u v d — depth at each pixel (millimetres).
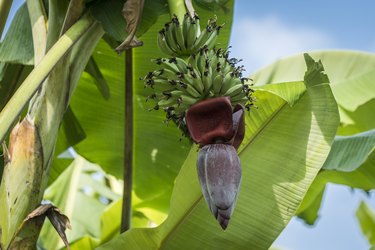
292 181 2879
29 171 2572
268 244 2877
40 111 2631
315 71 2832
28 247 2527
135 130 3805
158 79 2357
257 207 2893
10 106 2334
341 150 3199
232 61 2375
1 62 3342
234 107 2279
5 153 2598
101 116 3785
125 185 3246
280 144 2912
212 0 2967
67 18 2656
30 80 2375
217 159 2182
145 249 2916
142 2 2504
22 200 2549
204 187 2188
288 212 2873
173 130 3773
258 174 2908
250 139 2934
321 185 3557
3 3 2922
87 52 2793
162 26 3494
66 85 2701
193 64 2344
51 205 2557
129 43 2496
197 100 2303
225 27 3494
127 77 3432
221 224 2135
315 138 2877
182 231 2924
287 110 2916
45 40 2771
